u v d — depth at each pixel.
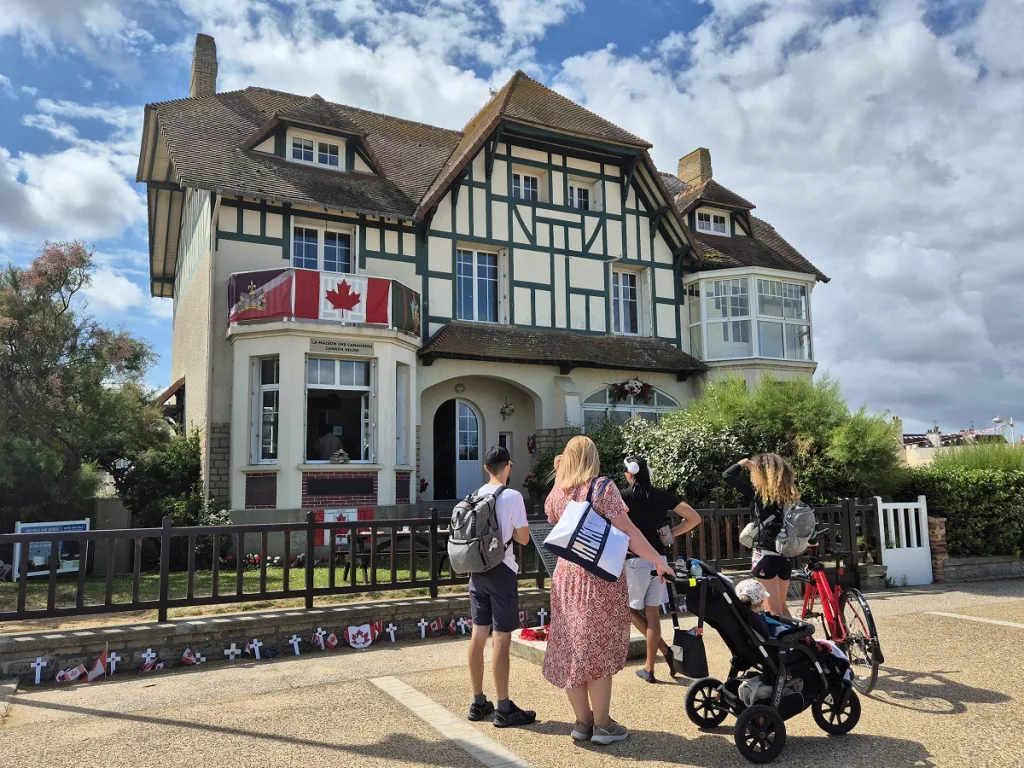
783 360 18.81
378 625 7.69
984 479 11.48
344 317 13.52
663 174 25.53
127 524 14.95
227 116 16.47
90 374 13.40
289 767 4.12
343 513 13.29
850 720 4.52
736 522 10.20
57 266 13.16
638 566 5.79
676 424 12.30
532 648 6.52
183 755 4.34
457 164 16.12
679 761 4.11
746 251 20.58
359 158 16.77
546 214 17.97
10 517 12.74
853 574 9.98
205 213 15.48
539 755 4.23
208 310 14.10
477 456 17.41
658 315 19.16
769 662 4.32
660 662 6.39
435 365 15.83
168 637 6.80
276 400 13.34
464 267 17.11
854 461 10.75
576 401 16.73
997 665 5.96
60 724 5.02
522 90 18.45
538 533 12.05
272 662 6.90
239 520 12.97
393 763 4.15
